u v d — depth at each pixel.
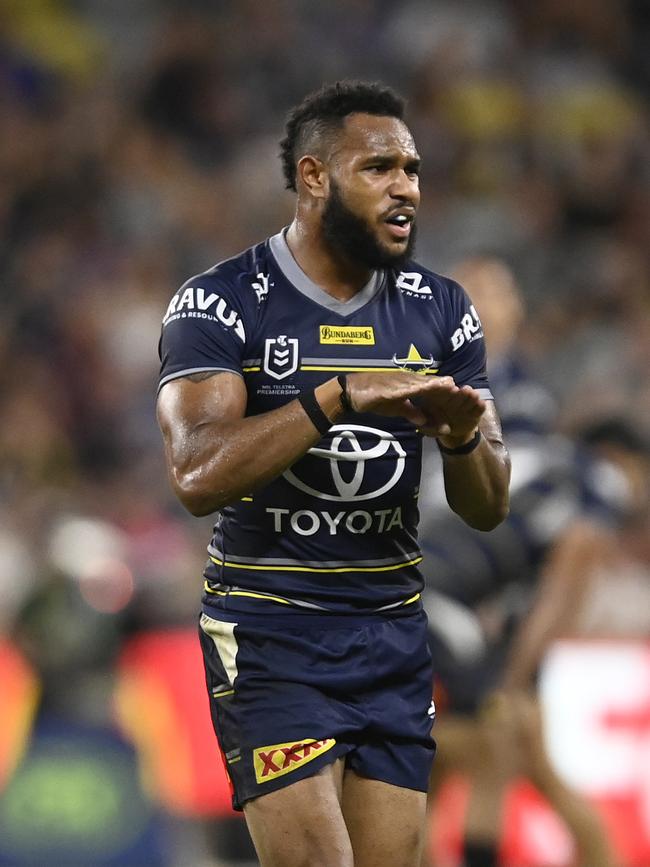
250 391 10.28
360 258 10.23
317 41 41.56
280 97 40.28
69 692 20.27
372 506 10.32
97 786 19.91
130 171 36.75
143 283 33.97
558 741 19.53
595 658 19.86
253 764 10.20
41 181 35.72
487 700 15.71
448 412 9.62
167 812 20.16
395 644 10.46
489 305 16.88
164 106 39.00
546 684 19.64
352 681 10.28
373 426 10.23
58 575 20.64
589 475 16.20
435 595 15.69
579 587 15.88
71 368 32.19
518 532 15.79
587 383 32.22
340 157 10.17
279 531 10.30
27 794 19.73
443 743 15.80
